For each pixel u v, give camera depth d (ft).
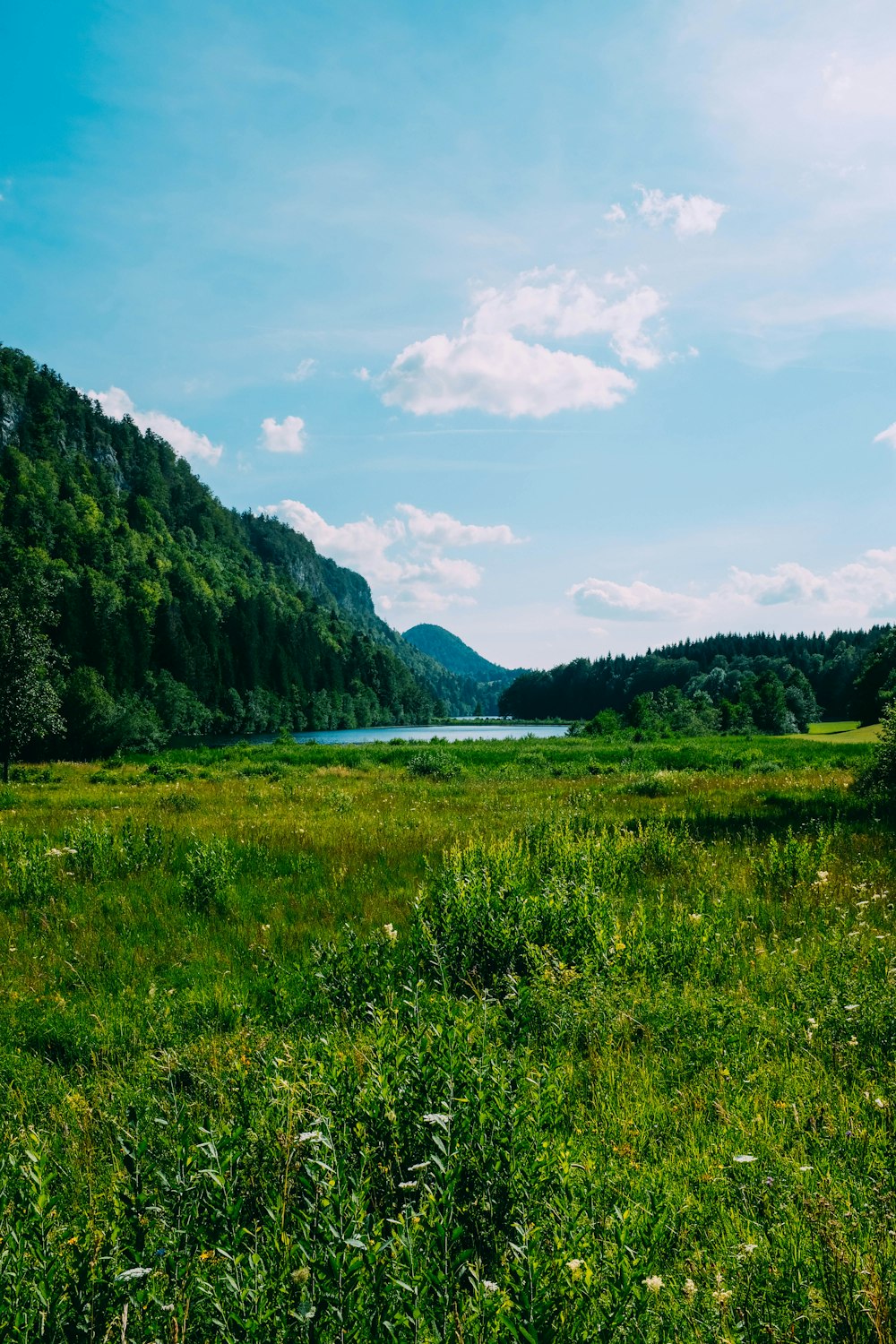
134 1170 6.97
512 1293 5.77
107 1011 15.07
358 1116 7.98
